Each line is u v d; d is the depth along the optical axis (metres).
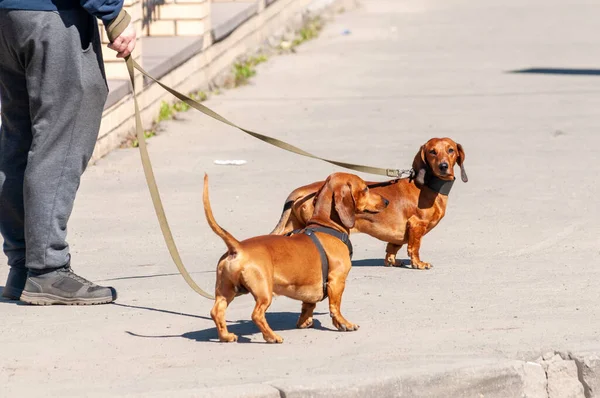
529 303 10.70
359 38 35.41
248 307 10.72
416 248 12.28
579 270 12.05
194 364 8.81
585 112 23.12
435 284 11.55
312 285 9.44
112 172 17.88
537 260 12.55
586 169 17.75
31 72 10.31
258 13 32.47
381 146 19.89
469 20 39.34
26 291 10.70
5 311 10.53
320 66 30.02
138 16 21.12
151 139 20.78
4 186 10.82
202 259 12.74
